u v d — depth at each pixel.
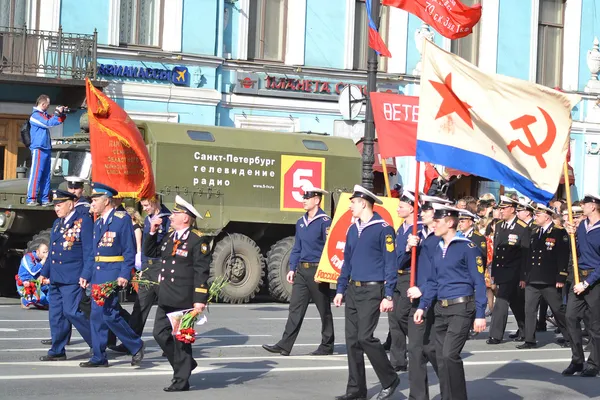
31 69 28.59
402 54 34.88
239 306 23.23
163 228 15.40
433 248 12.57
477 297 11.59
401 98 19.45
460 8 18.55
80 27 29.83
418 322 11.83
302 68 33.25
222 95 32.31
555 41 38.12
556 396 13.34
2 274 23.59
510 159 13.28
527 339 18.02
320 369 14.55
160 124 23.42
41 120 22.05
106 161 16.92
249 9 32.88
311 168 24.95
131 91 30.38
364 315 12.27
